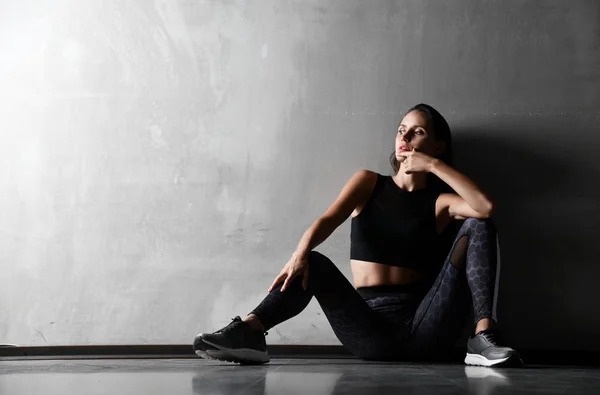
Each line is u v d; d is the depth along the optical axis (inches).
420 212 101.3
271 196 116.4
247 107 117.8
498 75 116.3
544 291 113.0
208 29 118.9
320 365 86.9
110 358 105.0
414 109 108.8
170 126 118.2
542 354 110.9
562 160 114.8
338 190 116.1
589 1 116.6
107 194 117.5
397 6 117.3
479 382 62.7
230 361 86.5
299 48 118.0
